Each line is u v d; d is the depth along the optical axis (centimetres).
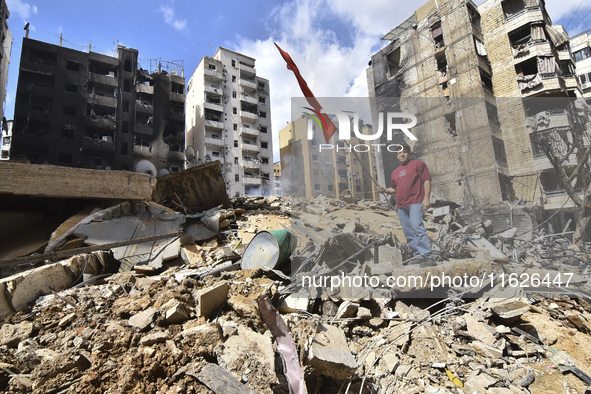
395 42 2744
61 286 487
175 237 722
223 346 342
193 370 302
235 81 4844
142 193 779
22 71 3108
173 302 400
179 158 3756
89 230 654
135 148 3494
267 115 5088
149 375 292
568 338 410
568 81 2195
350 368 308
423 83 2512
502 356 382
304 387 290
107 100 3434
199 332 347
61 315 388
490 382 338
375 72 2858
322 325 361
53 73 3234
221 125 4466
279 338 306
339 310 427
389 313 443
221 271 558
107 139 3406
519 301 459
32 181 657
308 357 305
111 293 449
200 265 632
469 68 2241
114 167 3350
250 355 333
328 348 320
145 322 364
